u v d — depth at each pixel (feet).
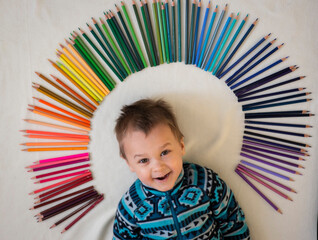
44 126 2.51
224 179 2.60
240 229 2.39
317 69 2.35
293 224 2.62
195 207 2.21
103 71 2.41
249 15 2.30
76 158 2.57
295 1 2.27
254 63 2.36
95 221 2.71
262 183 2.54
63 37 2.34
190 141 2.56
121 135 2.13
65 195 2.62
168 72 2.43
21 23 2.32
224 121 2.48
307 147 2.44
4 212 2.61
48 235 2.69
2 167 2.53
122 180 2.64
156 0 2.24
